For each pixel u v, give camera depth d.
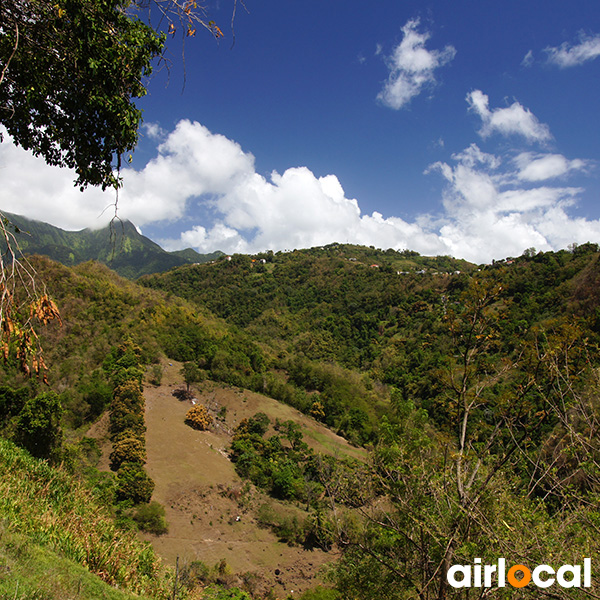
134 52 3.79
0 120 3.76
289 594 21.61
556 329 4.48
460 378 5.22
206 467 36.56
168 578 9.01
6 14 3.34
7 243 2.84
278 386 60.16
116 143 4.07
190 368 55.72
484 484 4.54
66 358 48.03
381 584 6.11
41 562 5.50
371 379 68.00
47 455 18.61
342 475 6.27
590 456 4.20
